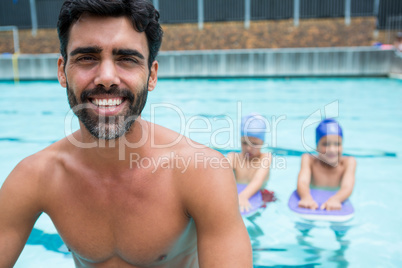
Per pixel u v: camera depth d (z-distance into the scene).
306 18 15.30
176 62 13.06
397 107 7.32
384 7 14.73
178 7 15.92
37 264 2.21
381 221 2.75
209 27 15.70
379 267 2.15
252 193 3.16
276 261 2.24
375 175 3.75
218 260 1.11
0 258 1.19
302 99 8.33
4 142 5.21
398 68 11.86
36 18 16.41
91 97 1.04
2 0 16.31
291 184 3.51
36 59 13.44
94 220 1.18
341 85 10.66
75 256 1.32
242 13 15.61
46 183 1.21
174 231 1.17
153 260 1.20
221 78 12.98
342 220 2.78
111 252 1.20
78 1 1.01
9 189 1.21
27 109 7.87
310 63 12.73
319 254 2.32
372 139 5.15
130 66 1.06
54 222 1.23
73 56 1.04
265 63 12.88
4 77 13.59
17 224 1.22
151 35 1.10
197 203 1.13
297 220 2.79
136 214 1.16
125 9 1.03
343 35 15.07
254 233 2.61
